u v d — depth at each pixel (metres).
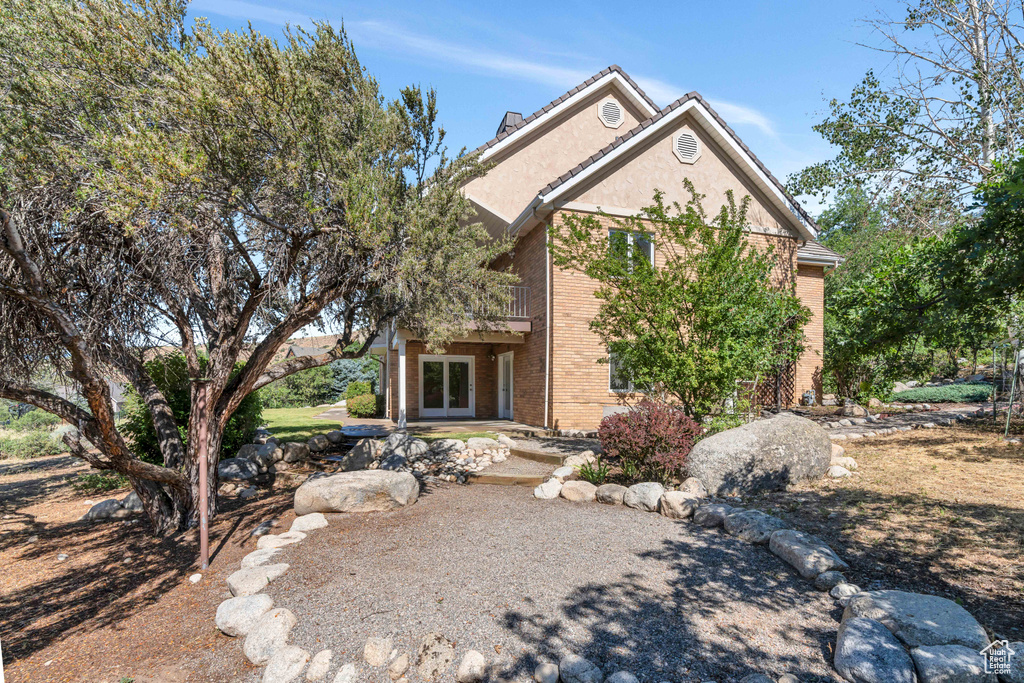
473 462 9.95
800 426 7.60
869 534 5.23
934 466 7.37
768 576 4.73
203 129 5.37
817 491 6.80
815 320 16.52
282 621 4.17
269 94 5.42
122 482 9.43
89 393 5.15
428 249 6.99
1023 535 4.88
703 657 3.58
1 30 5.20
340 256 7.02
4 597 5.16
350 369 36.50
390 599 4.51
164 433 7.11
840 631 3.65
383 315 8.69
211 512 7.18
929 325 9.16
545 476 8.73
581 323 12.91
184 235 6.08
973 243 8.16
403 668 3.61
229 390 7.48
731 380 8.49
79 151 5.48
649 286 8.70
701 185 13.94
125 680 3.75
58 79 5.38
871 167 21.86
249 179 5.79
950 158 19.61
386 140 6.79
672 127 13.80
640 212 11.52
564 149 16.06
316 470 10.14
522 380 15.08
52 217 5.78
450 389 18.08
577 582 4.68
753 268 8.84
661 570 4.88
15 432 18.98
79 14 5.34
